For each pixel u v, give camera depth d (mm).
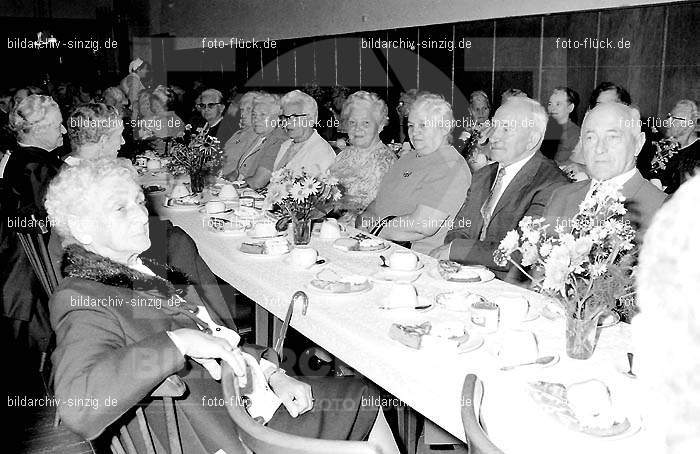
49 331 2979
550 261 1466
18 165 2963
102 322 1429
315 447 1121
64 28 10359
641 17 3314
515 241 1525
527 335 1548
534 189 2707
